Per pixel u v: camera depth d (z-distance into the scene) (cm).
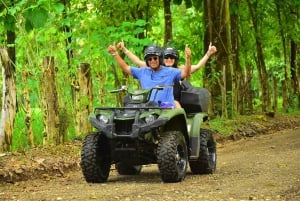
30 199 762
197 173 989
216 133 1700
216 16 2023
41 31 1347
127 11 1900
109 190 817
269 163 1077
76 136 1300
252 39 2656
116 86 1505
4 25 1123
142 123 870
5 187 891
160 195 759
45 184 916
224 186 823
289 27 2773
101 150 909
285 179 868
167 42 1944
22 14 904
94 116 889
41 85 1230
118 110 889
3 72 1093
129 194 773
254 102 2870
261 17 2598
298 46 3219
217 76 1969
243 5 2477
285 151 1296
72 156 1115
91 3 1872
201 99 986
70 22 1434
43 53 1416
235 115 2019
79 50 1530
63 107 1266
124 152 882
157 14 2241
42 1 890
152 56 948
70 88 1355
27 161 1018
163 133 891
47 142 1209
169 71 954
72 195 781
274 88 2622
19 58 1539
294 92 3120
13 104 1098
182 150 902
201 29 2245
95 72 1443
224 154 1352
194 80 2745
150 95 909
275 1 2566
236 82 2125
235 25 2288
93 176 894
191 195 753
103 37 1443
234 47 2277
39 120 1342
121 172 1008
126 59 1470
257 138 1773
